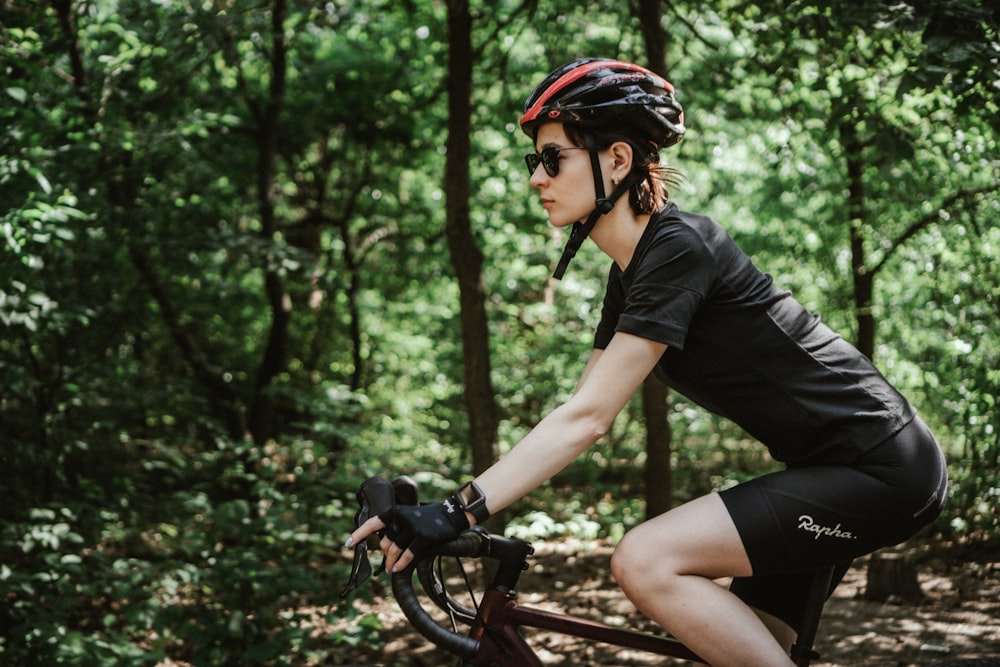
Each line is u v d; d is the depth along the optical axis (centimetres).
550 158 173
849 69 449
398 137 945
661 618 167
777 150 623
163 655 462
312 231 1053
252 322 955
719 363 172
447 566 626
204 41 599
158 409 714
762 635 165
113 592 499
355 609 461
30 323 470
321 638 515
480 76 741
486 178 887
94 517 561
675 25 690
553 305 988
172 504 651
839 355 174
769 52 479
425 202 1003
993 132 393
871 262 646
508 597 179
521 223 927
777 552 167
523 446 163
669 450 581
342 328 1048
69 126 554
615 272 185
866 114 441
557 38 676
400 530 159
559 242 940
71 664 453
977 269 540
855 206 620
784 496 167
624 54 690
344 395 700
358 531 159
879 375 178
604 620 529
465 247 543
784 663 165
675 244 167
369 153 981
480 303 547
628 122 171
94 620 545
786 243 731
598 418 165
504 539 179
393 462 823
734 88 651
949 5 327
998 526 504
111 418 655
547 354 965
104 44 623
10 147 474
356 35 884
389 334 1018
